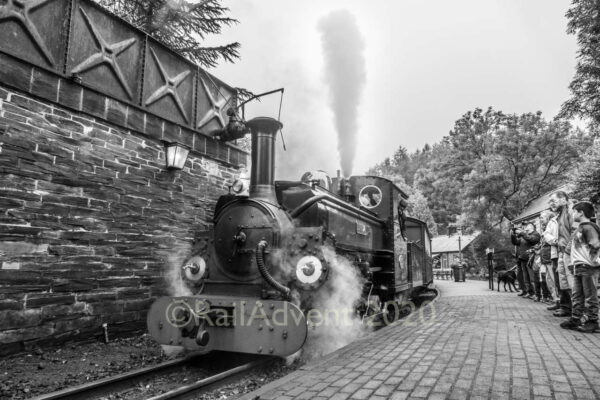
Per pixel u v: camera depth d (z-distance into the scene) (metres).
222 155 8.29
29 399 3.34
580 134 40.09
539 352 4.62
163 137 6.98
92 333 5.69
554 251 8.32
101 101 5.96
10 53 4.89
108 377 4.05
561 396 3.15
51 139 5.34
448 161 43.50
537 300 10.76
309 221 5.80
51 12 5.45
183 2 11.50
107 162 6.03
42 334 5.11
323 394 3.31
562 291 7.52
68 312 5.40
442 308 9.47
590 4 21.22
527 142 35.62
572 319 6.18
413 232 13.66
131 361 5.01
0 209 4.76
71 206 5.51
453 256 45.41
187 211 7.35
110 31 6.29
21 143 5.01
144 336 6.30
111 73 6.25
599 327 6.14
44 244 5.18
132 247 6.30
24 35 5.12
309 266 4.99
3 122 4.85
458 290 17.05
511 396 3.16
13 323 4.82
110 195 6.04
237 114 8.05
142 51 6.80
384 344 5.23
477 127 41.97
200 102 8.01
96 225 5.81
